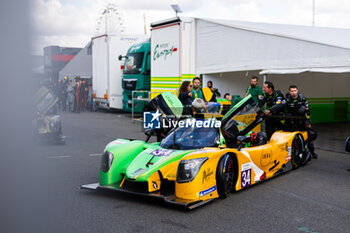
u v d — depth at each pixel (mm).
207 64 12312
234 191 4836
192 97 7770
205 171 4148
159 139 6234
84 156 7457
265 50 9883
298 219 3797
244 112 5168
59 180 5309
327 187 5227
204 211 4016
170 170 4395
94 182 5293
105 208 4070
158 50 13812
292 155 6371
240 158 4754
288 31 10055
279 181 5594
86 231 3320
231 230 3434
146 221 3654
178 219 3732
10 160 1446
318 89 14312
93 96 20328
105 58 18250
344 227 3574
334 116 14891
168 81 13289
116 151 4762
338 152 8305
